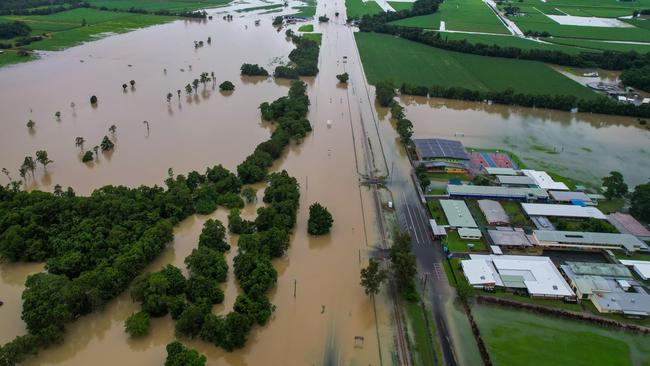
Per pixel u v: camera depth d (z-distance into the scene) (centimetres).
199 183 16862
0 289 12250
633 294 12462
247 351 10706
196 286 11775
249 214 15600
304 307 12000
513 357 10725
